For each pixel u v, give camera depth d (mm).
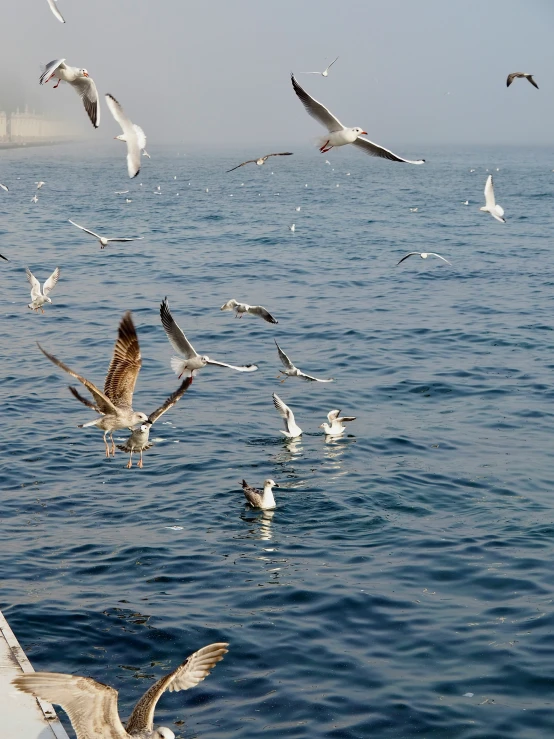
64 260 57844
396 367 34188
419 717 13633
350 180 148500
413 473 23859
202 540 19828
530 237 72250
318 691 14305
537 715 13672
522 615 16594
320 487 22906
